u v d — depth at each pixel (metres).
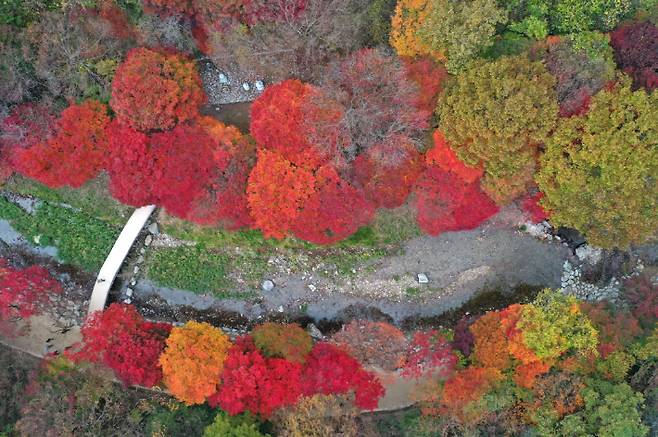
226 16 32.12
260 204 33.00
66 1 32.94
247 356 30.94
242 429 29.08
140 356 31.58
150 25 32.78
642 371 29.98
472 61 30.91
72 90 33.78
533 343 30.14
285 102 31.94
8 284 34.44
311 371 31.00
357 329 35.16
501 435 30.06
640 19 32.25
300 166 32.38
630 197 30.42
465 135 30.72
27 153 33.59
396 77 31.08
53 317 35.81
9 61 33.06
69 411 30.14
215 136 33.44
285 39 32.31
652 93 29.25
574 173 30.34
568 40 31.33
